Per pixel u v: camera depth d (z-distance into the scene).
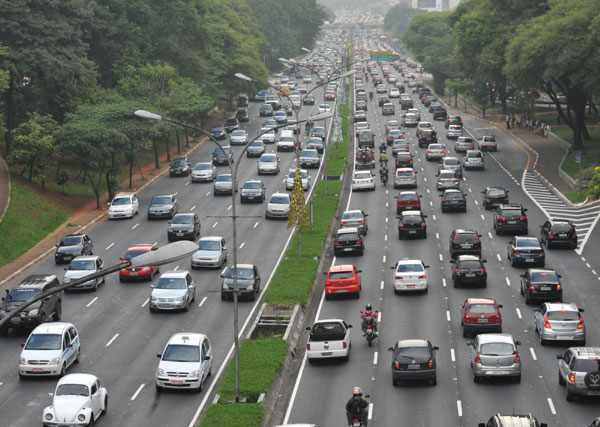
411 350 58.94
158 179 159.38
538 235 107.75
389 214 124.75
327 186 141.62
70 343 65.25
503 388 57.97
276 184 149.62
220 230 117.06
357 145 197.25
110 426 53.44
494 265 94.50
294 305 78.44
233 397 56.06
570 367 54.62
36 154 137.12
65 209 131.88
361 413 46.78
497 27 187.88
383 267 95.88
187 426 53.12
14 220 117.62
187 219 111.25
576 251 99.69
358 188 144.38
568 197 131.50
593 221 114.31
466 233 97.50
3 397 58.94
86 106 143.75
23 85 161.00
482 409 54.06
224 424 50.19
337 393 58.88
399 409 54.78
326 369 64.38
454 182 139.38
